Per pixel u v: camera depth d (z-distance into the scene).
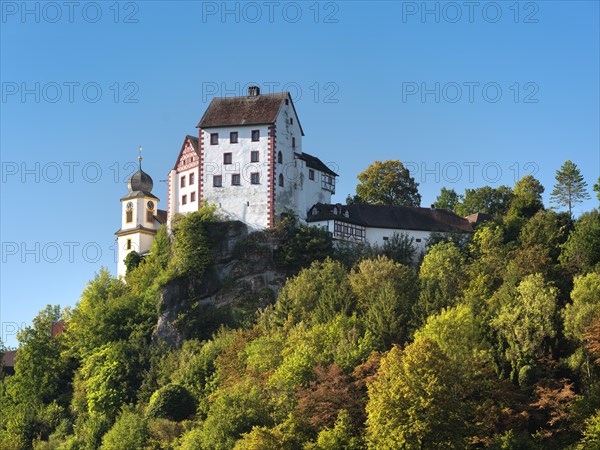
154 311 144.00
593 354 103.81
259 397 105.31
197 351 132.88
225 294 143.88
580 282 113.25
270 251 145.50
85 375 136.25
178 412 117.94
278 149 151.00
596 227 129.62
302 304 129.62
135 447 111.00
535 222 141.25
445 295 121.31
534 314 109.56
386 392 93.50
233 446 100.56
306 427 98.88
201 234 147.62
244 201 149.62
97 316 144.75
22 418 133.00
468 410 96.19
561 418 97.69
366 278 129.62
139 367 134.00
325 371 106.69
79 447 122.06
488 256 135.62
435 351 95.38
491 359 106.62
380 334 116.69
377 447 92.19
